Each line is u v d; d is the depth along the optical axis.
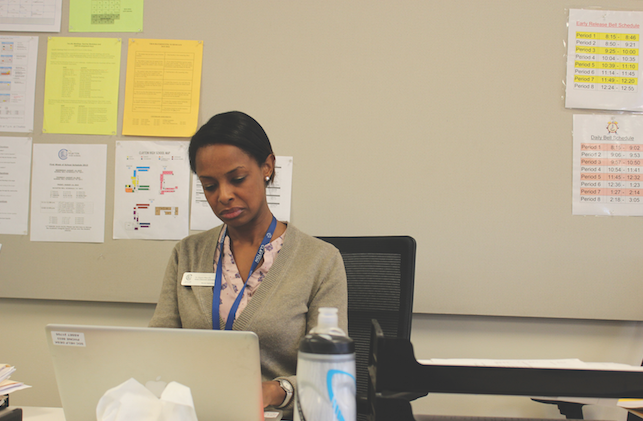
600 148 1.55
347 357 0.53
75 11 1.65
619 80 1.56
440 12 1.57
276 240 1.06
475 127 1.56
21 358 1.61
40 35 1.65
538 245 1.53
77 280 1.60
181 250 1.12
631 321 1.54
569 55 1.56
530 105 1.55
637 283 1.52
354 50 1.59
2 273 1.61
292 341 0.97
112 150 1.62
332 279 1.01
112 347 0.59
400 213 1.56
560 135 1.55
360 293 1.20
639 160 1.55
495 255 1.53
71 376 0.62
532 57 1.56
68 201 1.62
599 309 1.51
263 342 0.95
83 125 1.63
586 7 1.56
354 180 1.57
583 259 1.53
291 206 1.58
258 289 0.99
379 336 0.57
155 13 1.63
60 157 1.63
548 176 1.54
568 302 1.52
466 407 1.52
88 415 0.62
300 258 1.04
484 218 1.54
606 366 0.59
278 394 0.75
